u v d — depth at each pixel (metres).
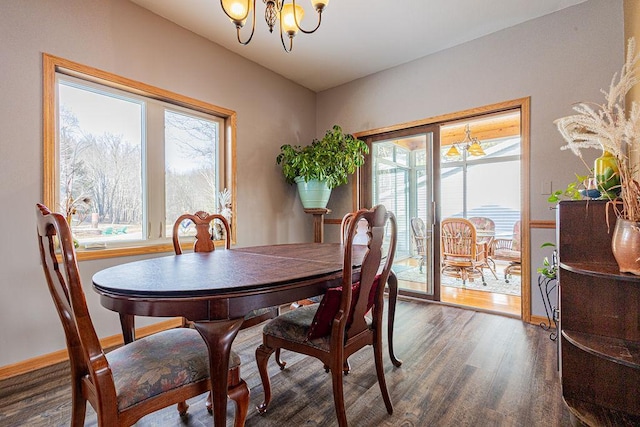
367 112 3.72
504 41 2.78
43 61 1.97
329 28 2.76
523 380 1.73
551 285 2.54
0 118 1.81
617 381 1.42
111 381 0.89
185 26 2.72
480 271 4.19
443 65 3.13
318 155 3.33
